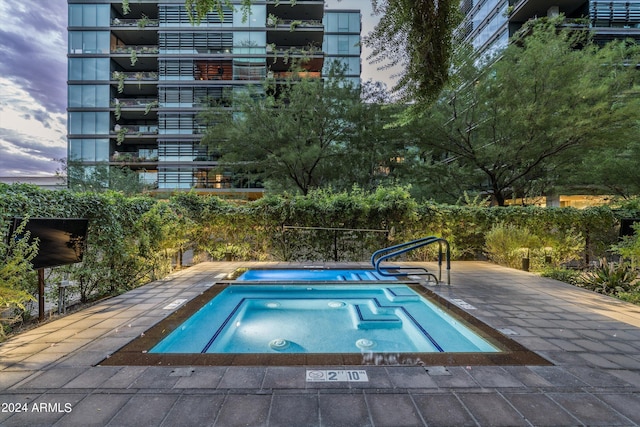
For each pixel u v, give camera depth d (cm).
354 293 519
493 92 973
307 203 804
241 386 202
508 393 196
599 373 221
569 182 1141
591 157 999
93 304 430
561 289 486
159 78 2273
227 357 244
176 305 402
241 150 1190
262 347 328
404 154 1247
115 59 2344
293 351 320
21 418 172
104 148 2280
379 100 1127
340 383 205
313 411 177
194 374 218
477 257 844
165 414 175
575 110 852
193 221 769
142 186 1895
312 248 827
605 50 998
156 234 581
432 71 253
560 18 1094
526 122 891
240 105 1177
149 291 478
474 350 301
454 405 183
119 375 218
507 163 1042
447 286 507
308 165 1180
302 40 2373
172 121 2278
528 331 306
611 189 1103
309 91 1163
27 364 235
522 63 938
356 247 827
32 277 382
